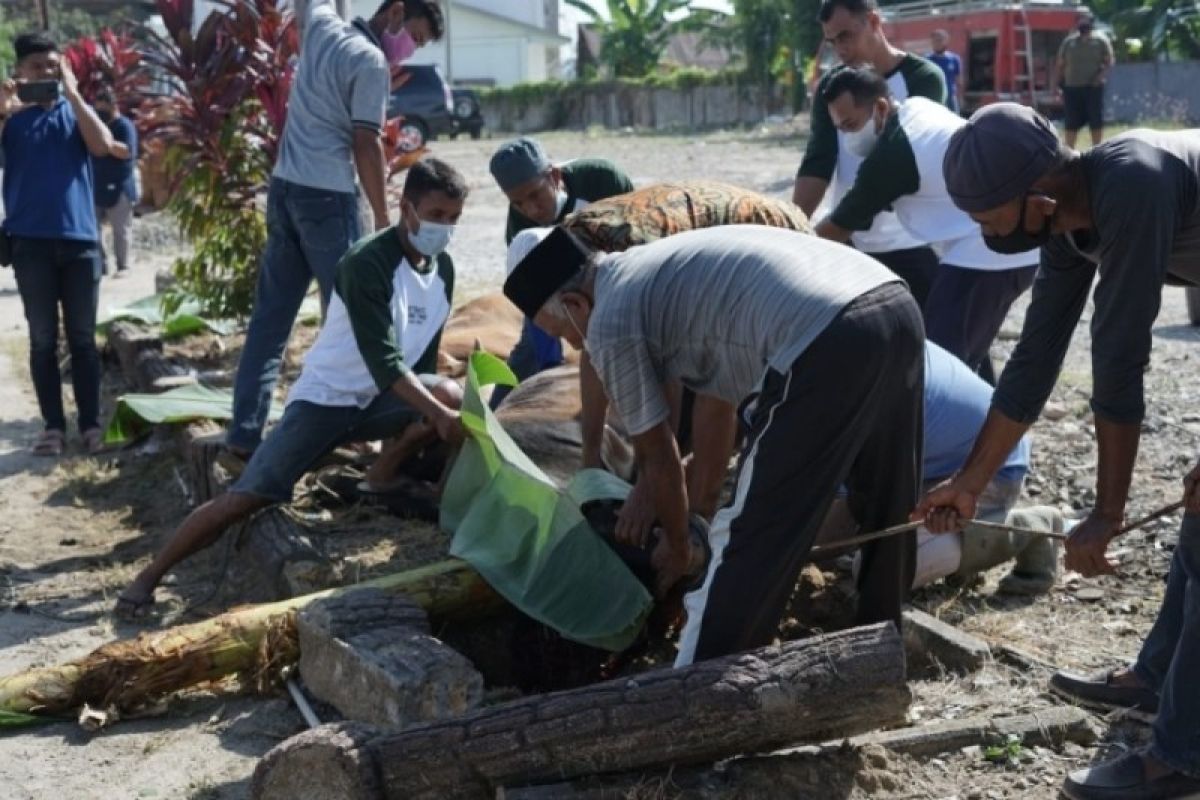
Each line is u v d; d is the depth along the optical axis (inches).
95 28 1290.6
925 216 235.9
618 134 1510.8
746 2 1619.1
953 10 1177.4
